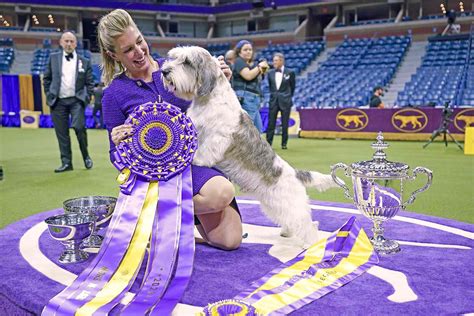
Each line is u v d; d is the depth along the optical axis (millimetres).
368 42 21781
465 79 15461
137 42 2820
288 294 2203
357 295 2217
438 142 11016
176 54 2754
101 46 2941
